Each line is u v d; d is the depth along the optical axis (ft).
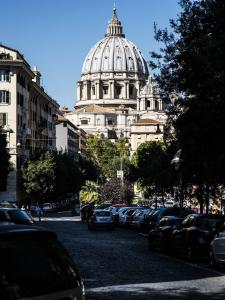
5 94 295.69
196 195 130.21
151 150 239.30
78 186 378.12
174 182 151.33
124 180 349.00
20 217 96.32
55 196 309.01
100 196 342.64
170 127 102.32
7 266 21.24
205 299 48.29
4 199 291.79
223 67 72.59
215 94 79.25
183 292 51.96
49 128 406.21
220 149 84.48
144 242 119.75
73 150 587.68
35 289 21.36
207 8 83.46
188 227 82.48
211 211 167.02
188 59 86.48
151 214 146.61
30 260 21.90
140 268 71.15
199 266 74.18
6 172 254.06
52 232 23.38
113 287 55.06
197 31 86.69
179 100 89.30
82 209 233.76
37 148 321.73
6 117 295.07
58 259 22.72
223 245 67.77
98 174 552.00
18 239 22.12
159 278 61.77
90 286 55.67
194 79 86.58
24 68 302.04
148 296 49.75
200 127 82.48
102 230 171.83
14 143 293.84
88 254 89.86
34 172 295.07
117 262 78.18
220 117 79.20
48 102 393.50
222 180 103.60
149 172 179.22
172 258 85.40
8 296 20.68
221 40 72.90
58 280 22.13
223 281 59.41
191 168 105.50
